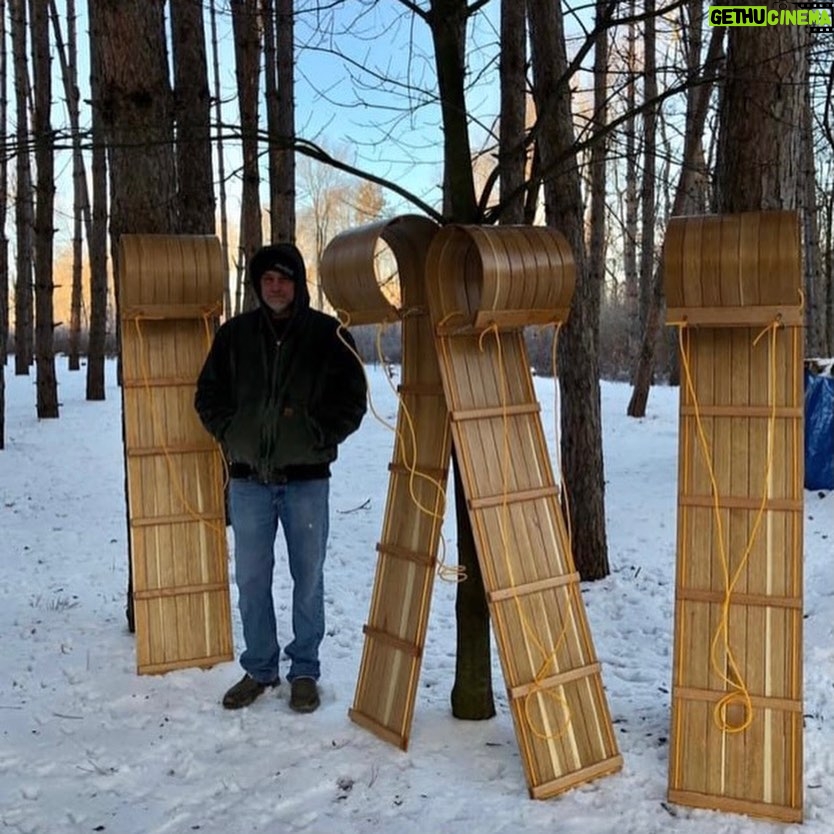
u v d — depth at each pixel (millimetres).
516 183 5602
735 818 2832
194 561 4117
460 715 3508
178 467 4113
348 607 5129
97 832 2820
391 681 3387
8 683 3953
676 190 8102
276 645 3773
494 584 3031
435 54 3348
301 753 3285
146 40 4273
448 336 3133
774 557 2928
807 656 4051
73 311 19875
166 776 3162
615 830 2766
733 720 2914
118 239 4348
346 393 3572
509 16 5527
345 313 3338
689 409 3029
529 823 2807
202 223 6598
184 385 4137
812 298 10469
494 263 2832
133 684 3904
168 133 4352
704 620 2990
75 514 7789
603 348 22688
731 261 2793
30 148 3627
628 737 3367
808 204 10031
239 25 7949
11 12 12633
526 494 3182
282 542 6586
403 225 3352
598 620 4934
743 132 3086
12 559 6344
